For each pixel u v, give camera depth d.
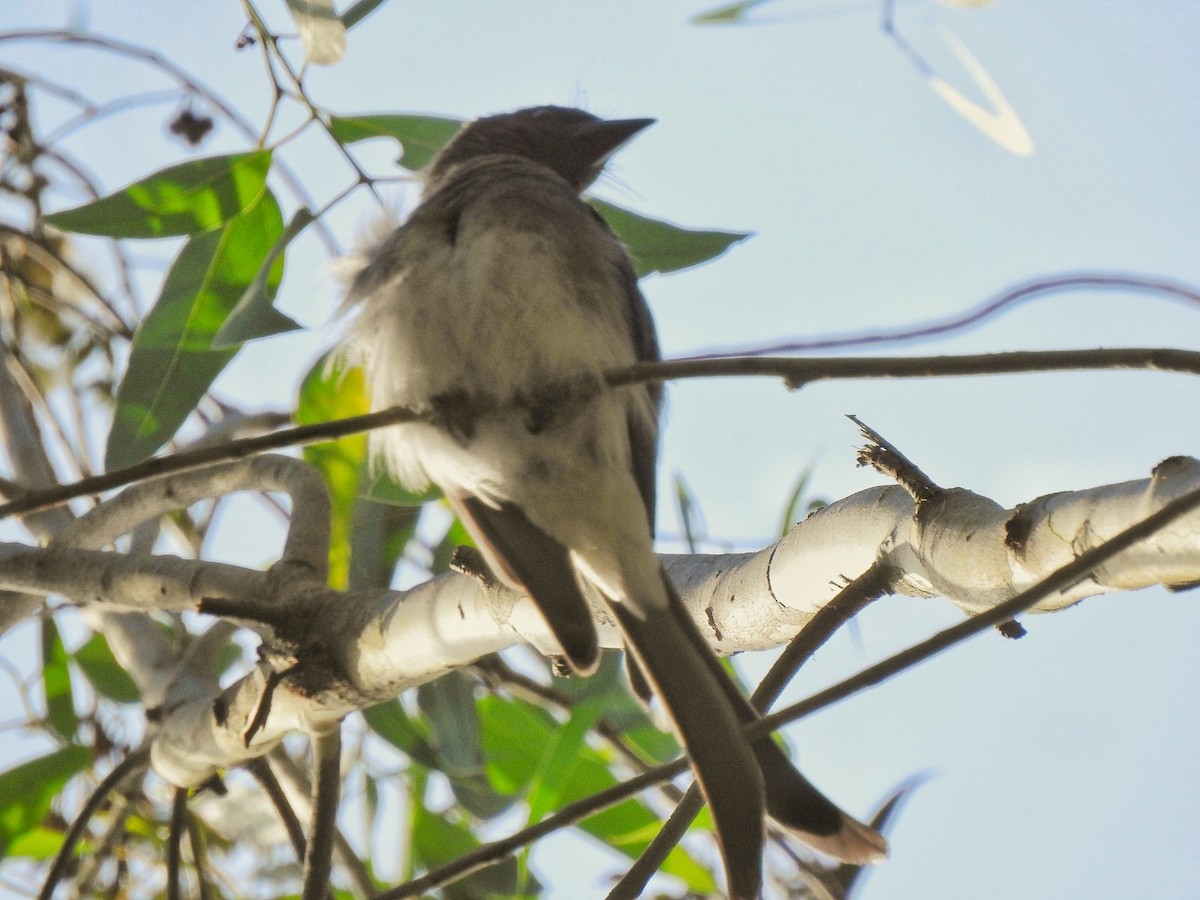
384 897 4.97
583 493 5.85
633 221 7.61
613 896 5.03
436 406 5.92
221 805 8.66
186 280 7.54
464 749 7.84
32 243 9.80
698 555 6.16
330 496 7.11
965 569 4.84
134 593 6.88
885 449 5.27
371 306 6.22
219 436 8.86
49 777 8.46
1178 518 3.86
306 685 6.22
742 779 5.04
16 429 9.02
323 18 6.92
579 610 5.59
